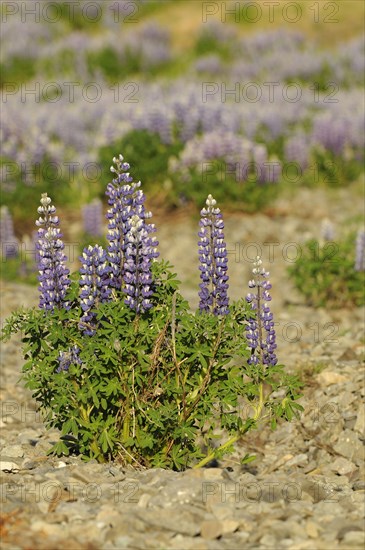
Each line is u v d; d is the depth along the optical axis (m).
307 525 4.46
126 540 4.24
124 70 27.34
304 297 10.81
